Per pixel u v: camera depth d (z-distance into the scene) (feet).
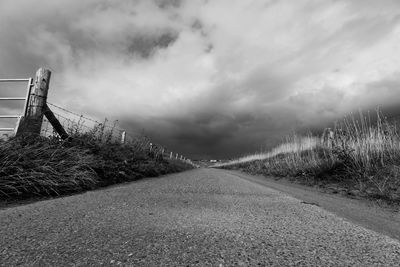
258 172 50.75
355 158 23.47
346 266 5.11
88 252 5.32
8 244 5.68
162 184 19.47
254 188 19.06
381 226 8.72
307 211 10.64
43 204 10.34
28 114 18.85
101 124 25.49
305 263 5.18
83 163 17.47
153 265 4.81
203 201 12.02
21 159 13.75
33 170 13.30
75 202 10.82
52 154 15.57
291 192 17.99
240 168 83.92
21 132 17.74
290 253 5.69
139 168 27.96
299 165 33.53
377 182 18.66
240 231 7.25
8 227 6.97
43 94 19.30
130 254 5.28
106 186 18.07
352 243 6.52
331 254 5.72
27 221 7.61
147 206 10.26
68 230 6.76
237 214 9.48
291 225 8.15
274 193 16.49
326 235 7.16
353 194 17.20
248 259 5.27
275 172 40.16
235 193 15.52
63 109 21.98
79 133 22.61
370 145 24.02
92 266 4.67
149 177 28.22
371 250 6.05
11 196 12.19
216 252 5.58
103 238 6.20
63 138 20.67
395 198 14.83
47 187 13.43
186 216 8.79
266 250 5.82
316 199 14.88
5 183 12.11
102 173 19.97
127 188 16.15
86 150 19.36
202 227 7.49
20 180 12.53
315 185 23.58
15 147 14.16
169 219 8.28
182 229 7.20
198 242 6.17
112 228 7.04
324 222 8.72
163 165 41.81
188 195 13.80
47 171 13.99
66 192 14.10
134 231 6.84
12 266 4.61
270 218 9.04
